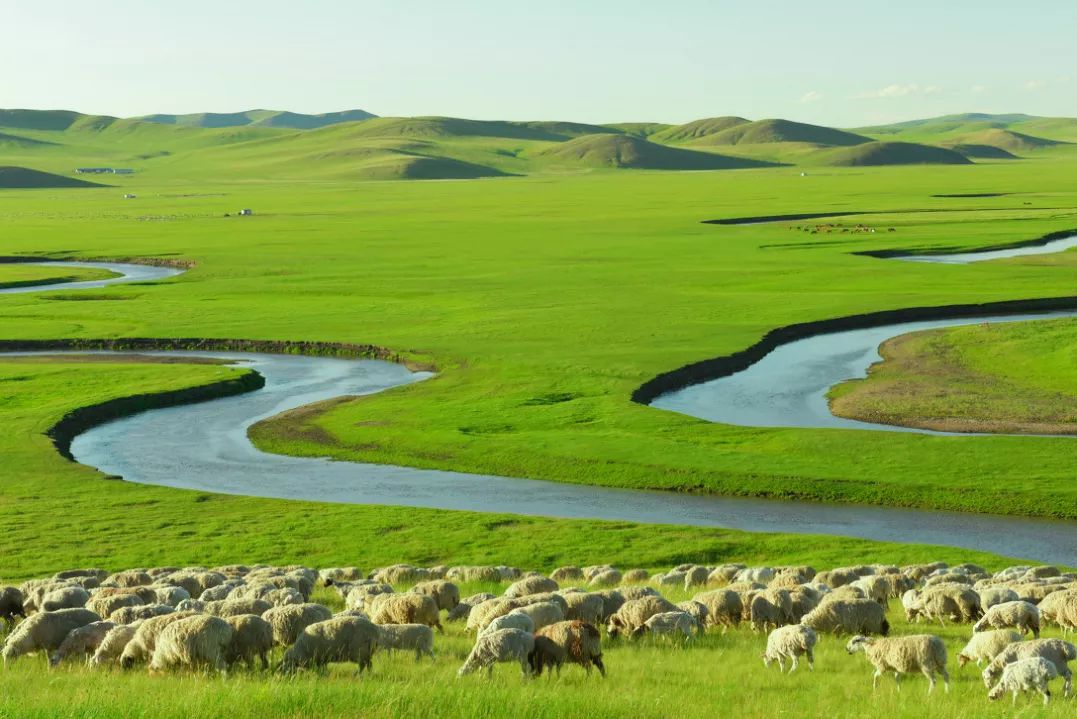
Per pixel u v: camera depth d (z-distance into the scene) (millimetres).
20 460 112188
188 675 38781
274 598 51688
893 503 96500
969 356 160625
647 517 94312
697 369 155500
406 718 30375
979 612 50906
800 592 52031
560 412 132250
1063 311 199375
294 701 31422
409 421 131125
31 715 29719
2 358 177625
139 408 142875
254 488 106375
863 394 140375
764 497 99875
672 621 46938
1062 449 108375
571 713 31344
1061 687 38125
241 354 182250
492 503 99875
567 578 70125
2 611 54406
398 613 47844
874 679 37656
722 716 32500
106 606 51281
